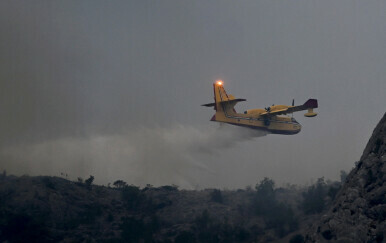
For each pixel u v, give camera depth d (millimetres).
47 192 157000
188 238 134875
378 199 96938
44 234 129875
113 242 135000
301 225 140750
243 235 139375
